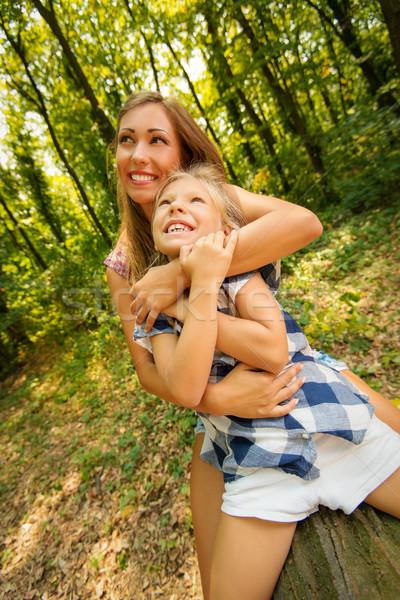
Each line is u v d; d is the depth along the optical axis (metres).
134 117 1.17
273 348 0.92
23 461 4.21
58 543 2.81
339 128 6.32
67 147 8.58
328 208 7.22
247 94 9.59
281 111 9.04
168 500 2.69
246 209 1.15
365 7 6.66
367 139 5.80
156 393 1.19
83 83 6.82
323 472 0.95
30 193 11.57
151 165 1.17
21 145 10.23
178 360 0.91
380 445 0.97
